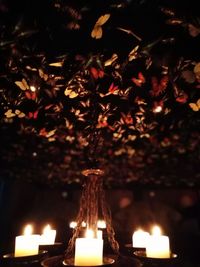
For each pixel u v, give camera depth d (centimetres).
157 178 608
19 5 140
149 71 188
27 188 643
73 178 607
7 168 579
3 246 426
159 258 134
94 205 147
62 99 210
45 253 143
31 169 589
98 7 150
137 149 457
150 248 143
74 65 162
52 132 242
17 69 168
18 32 139
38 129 246
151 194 644
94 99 199
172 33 156
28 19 140
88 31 153
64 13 145
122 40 159
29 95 185
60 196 669
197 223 575
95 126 198
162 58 163
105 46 157
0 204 597
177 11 144
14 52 152
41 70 166
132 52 152
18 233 554
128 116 220
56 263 131
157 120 272
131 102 217
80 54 154
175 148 469
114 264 125
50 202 654
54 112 225
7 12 139
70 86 178
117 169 564
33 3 140
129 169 570
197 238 498
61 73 168
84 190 155
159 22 155
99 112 203
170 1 146
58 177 620
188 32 155
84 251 118
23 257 131
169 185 632
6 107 205
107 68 175
